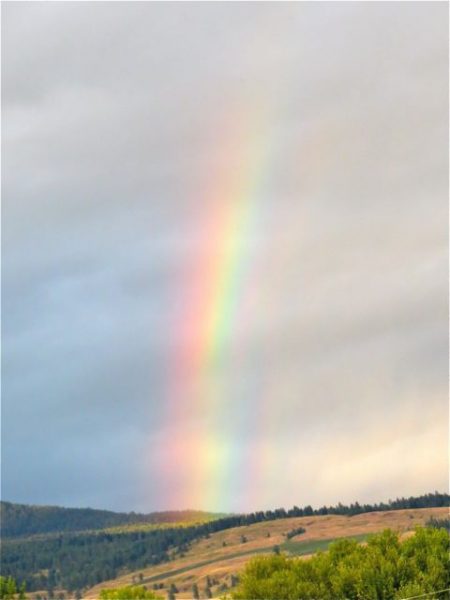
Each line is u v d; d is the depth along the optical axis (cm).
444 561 6775
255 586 6769
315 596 6638
